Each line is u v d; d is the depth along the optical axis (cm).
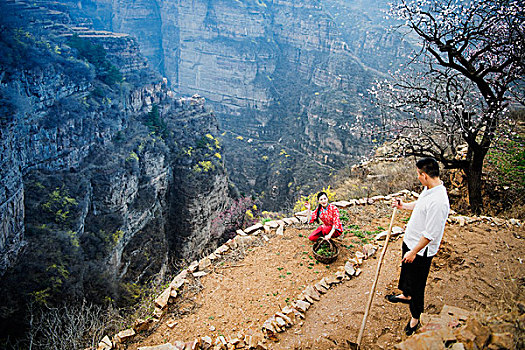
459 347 395
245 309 718
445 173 1548
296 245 940
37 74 3256
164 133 5125
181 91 14462
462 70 1135
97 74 4506
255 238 990
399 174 1773
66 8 6344
